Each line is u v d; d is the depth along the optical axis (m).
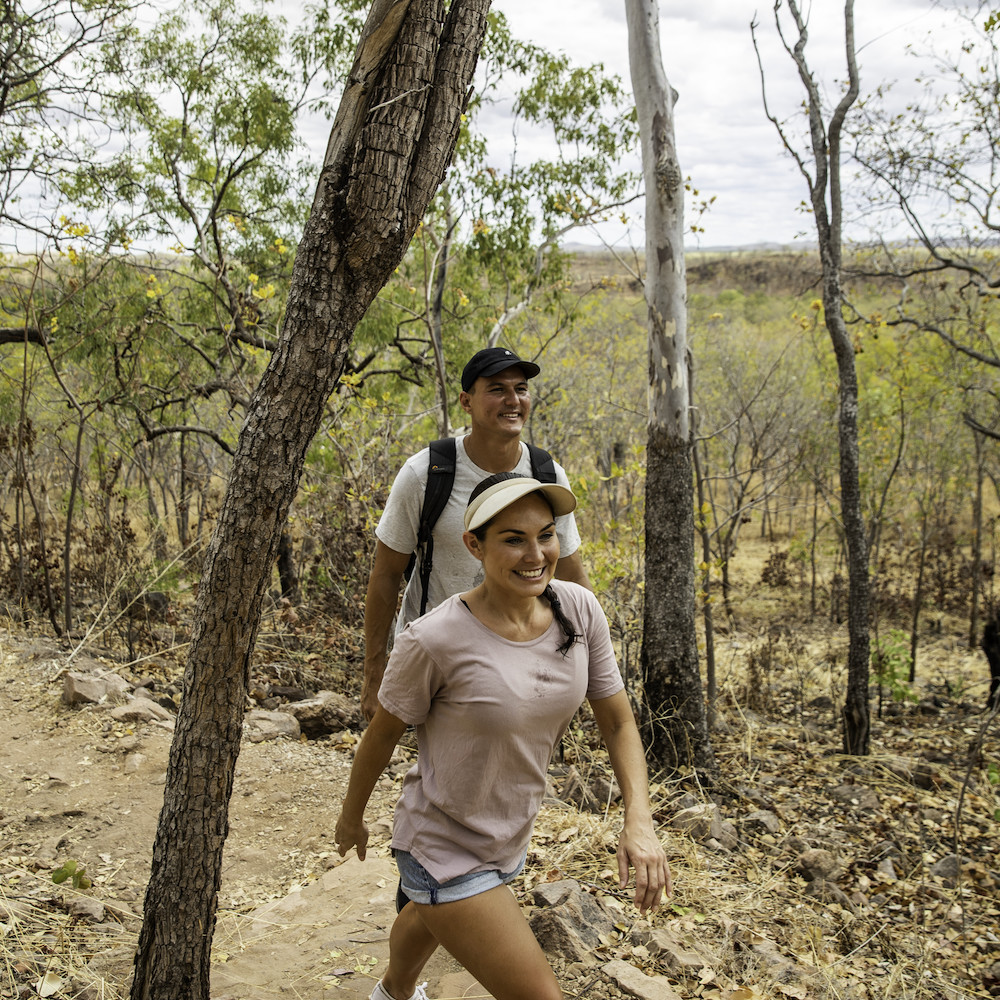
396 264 2.23
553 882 3.92
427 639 2.09
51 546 10.07
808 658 12.76
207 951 2.46
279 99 12.66
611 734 2.34
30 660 7.41
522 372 2.91
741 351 19.08
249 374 11.31
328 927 3.64
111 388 11.71
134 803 5.05
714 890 4.61
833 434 16.11
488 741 2.09
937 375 13.62
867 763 8.16
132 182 12.01
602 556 7.54
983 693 11.63
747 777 7.36
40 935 3.60
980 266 10.54
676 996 3.15
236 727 2.38
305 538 9.70
